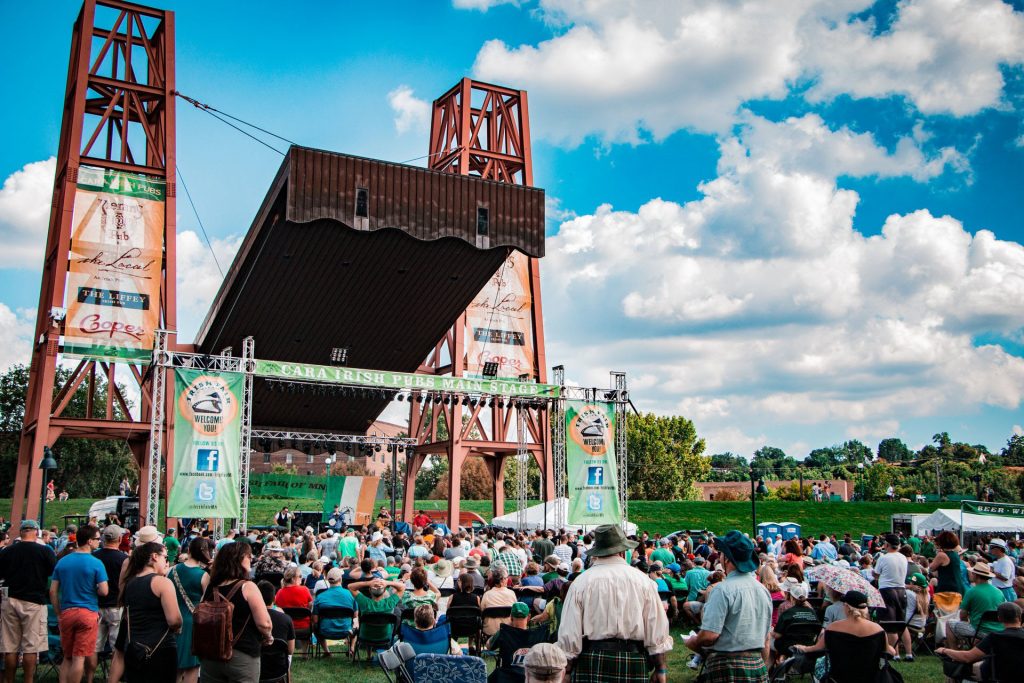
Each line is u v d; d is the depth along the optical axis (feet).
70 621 30.86
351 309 121.60
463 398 125.39
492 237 114.73
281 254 108.88
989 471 388.37
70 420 106.73
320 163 103.30
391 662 25.54
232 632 23.07
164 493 121.08
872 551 76.07
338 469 358.23
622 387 104.06
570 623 19.44
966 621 36.50
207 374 82.23
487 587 41.55
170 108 116.06
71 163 109.91
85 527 33.83
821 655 29.66
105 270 109.29
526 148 149.59
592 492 99.50
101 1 115.96
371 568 47.06
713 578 44.68
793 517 205.46
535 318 144.25
